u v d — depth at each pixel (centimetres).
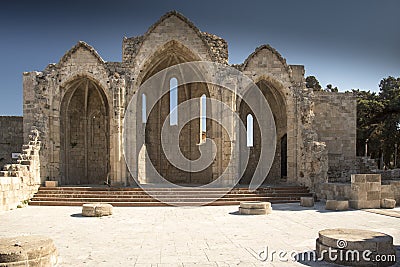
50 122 2608
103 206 1725
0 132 3491
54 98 2633
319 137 3047
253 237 1239
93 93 3047
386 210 1883
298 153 2681
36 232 1341
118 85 2583
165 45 2673
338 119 3073
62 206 2119
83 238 1234
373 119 4597
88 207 1716
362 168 3045
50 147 2592
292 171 2695
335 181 3005
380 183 1983
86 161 3016
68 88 2706
